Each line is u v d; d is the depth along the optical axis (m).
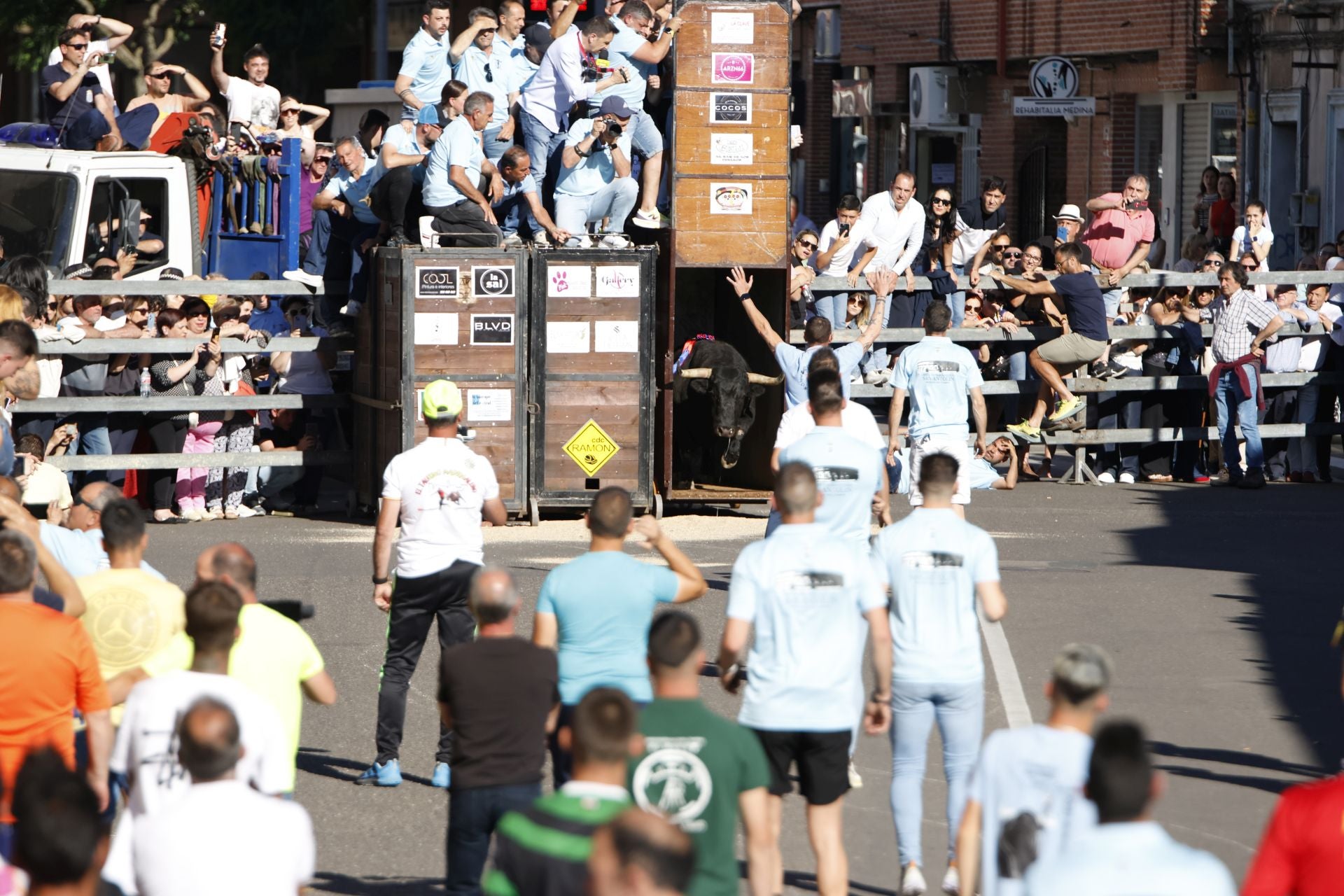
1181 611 44.25
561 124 56.75
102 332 56.19
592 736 17.72
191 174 60.19
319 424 60.00
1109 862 16.91
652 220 57.59
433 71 61.22
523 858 17.20
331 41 123.50
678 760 20.27
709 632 41.91
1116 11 99.81
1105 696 20.78
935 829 29.30
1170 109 100.19
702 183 56.97
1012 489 64.69
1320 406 68.38
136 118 65.75
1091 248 67.81
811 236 62.84
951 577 25.80
